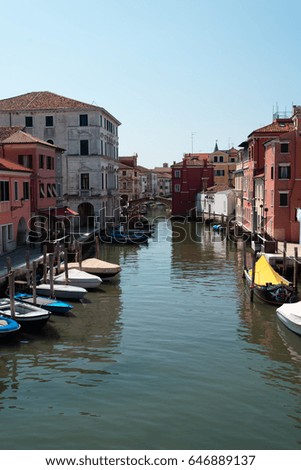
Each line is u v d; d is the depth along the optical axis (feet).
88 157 198.80
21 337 66.18
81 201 199.11
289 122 175.42
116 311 79.20
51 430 42.16
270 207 142.31
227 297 88.53
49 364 56.90
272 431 42.37
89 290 94.32
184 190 302.04
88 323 72.54
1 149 141.08
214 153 323.16
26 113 198.90
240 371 55.16
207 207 271.90
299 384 51.93
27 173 129.29
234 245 166.61
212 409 46.11
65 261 90.02
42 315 67.46
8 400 47.83
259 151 169.99
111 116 219.20
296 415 45.24
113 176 234.17
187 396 48.67
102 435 41.39
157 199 300.81
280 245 128.77
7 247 115.65
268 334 67.92
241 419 44.32
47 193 151.64
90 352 60.64
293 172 134.82
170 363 57.16
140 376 53.42
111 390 49.96
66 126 198.90
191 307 81.61
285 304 73.36
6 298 77.25
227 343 64.18
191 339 65.51
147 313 77.97
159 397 48.42
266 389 50.57
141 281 103.76
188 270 117.39
